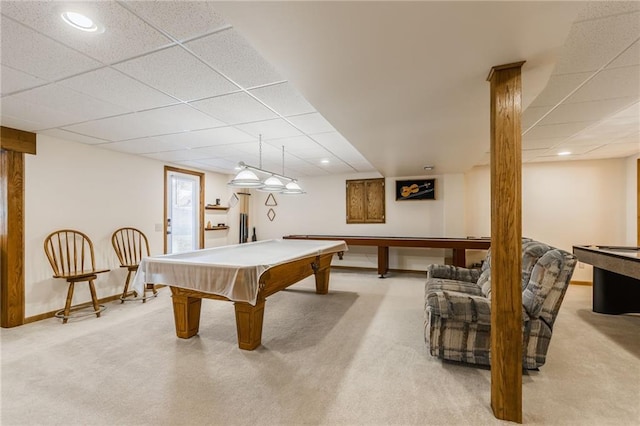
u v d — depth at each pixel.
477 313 2.27
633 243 4.83
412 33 1.42
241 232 7.29
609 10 1.43
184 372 2.32
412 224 6.42
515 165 1.72
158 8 1.42
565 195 5.35
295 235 7.07
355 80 1.92
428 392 2.05
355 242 5.95
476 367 2.39
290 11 1.26
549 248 2.45
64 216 3.83
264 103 2.65
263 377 2.24
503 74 1.74
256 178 3.52
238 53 1.85
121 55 1.86
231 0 1.18
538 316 2.25
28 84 2.25
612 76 2.14
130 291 4.62
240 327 2.73
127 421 1.76
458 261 5.37
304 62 1.69
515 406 1.74
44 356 2.59
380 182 6.64
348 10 1.25
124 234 4.59
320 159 5.20
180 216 5.88
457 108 2.39
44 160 3.62
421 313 3.71
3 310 3.26
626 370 2.35
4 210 3.29
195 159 5.20
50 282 3.65
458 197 5.95
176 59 1.91
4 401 1.96
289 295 4.57
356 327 3.25
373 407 1.89
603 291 3.72
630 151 4.61
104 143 4.04
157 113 2.89
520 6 1.23
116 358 2.55
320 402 1.94
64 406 1.90
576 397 2.00
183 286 2.83
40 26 1.56
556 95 2.48
